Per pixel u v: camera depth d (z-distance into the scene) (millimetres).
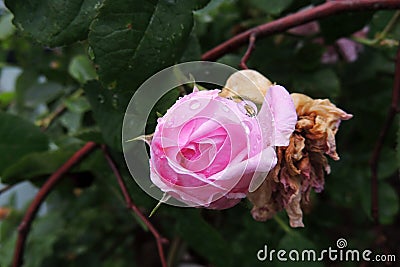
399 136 415
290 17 412
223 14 586
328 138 354
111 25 354
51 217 681
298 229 537
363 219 642
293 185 352
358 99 542
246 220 555
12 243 621
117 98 379
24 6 375
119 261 758
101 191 696
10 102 700
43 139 497
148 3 358
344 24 468
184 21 363
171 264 624
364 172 542
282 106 344
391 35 488
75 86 624
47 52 653
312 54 486
